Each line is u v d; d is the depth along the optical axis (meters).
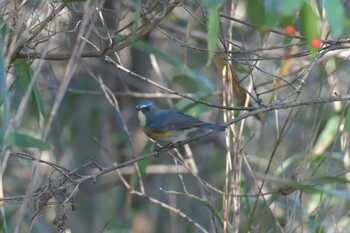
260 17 6.42
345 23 7.20
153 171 15.25
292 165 13.26
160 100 15.84
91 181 16.02
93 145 16.36
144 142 15.63
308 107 13.61
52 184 8.77
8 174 15.63
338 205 10.65
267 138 13.45
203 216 16.23
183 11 15.77
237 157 9.41
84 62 14.80
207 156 17.58
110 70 15.12
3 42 7.89
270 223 10.59
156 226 16.00
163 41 15.91
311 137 9.64
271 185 11.44
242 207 10.77
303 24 6.86
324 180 8.95
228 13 10.38
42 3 8.45
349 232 11.27
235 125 10.41
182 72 12.71
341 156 10.59
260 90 13.72
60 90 6.62
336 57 11.95
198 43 14.62
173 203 13.91
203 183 9.60
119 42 8.66
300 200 9.42
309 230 10.27
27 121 14.11
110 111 16.28
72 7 8.91
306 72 9.06
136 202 15.89
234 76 9.39
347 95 8.55
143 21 9.80
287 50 12.01
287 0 5.67
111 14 11.89
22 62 8.83
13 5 8.36
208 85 12.59
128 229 15.60
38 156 6.94
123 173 15.42
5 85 7.37
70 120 16.28
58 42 10.93
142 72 15.69
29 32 8.62
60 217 8.13
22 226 10.56
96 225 15.53
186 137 10.67
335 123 11.54
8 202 9.00
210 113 16.77
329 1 6.49
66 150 15.88
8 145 7.10
